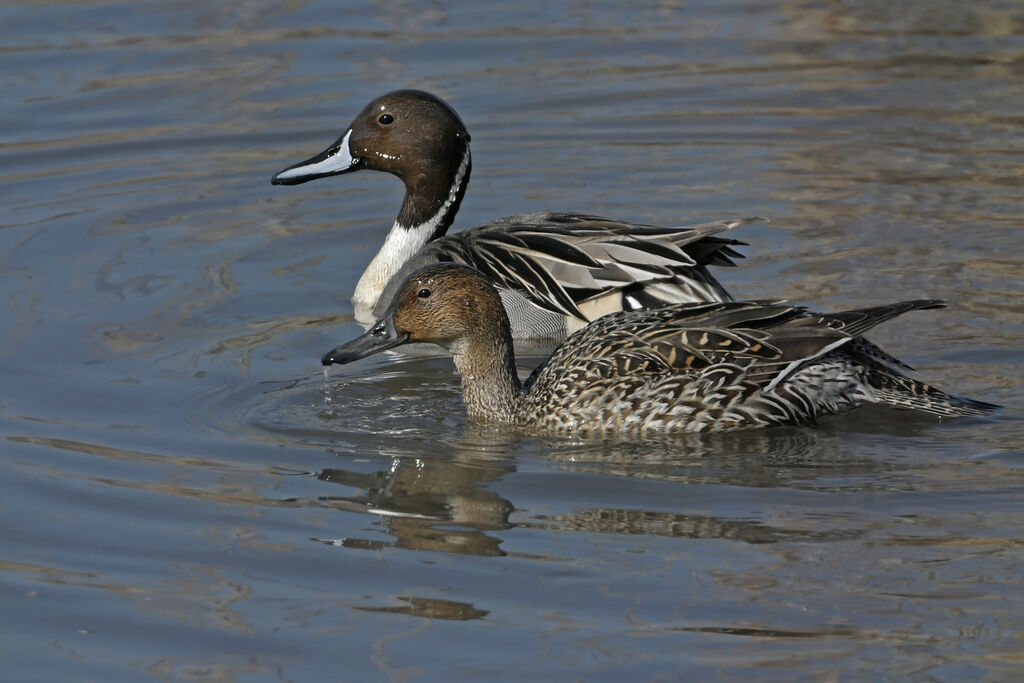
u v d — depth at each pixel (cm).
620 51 2222
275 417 1262
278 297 1544
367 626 936
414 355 1425
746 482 1127
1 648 917
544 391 1269
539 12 2381
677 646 902
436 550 1028
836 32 2303
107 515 1078
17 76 2081
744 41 2269
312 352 1406
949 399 1241
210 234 1708
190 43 2203
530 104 2044
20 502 1095
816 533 1033
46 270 1579
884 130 1953
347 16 2333
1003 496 1084
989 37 2255
